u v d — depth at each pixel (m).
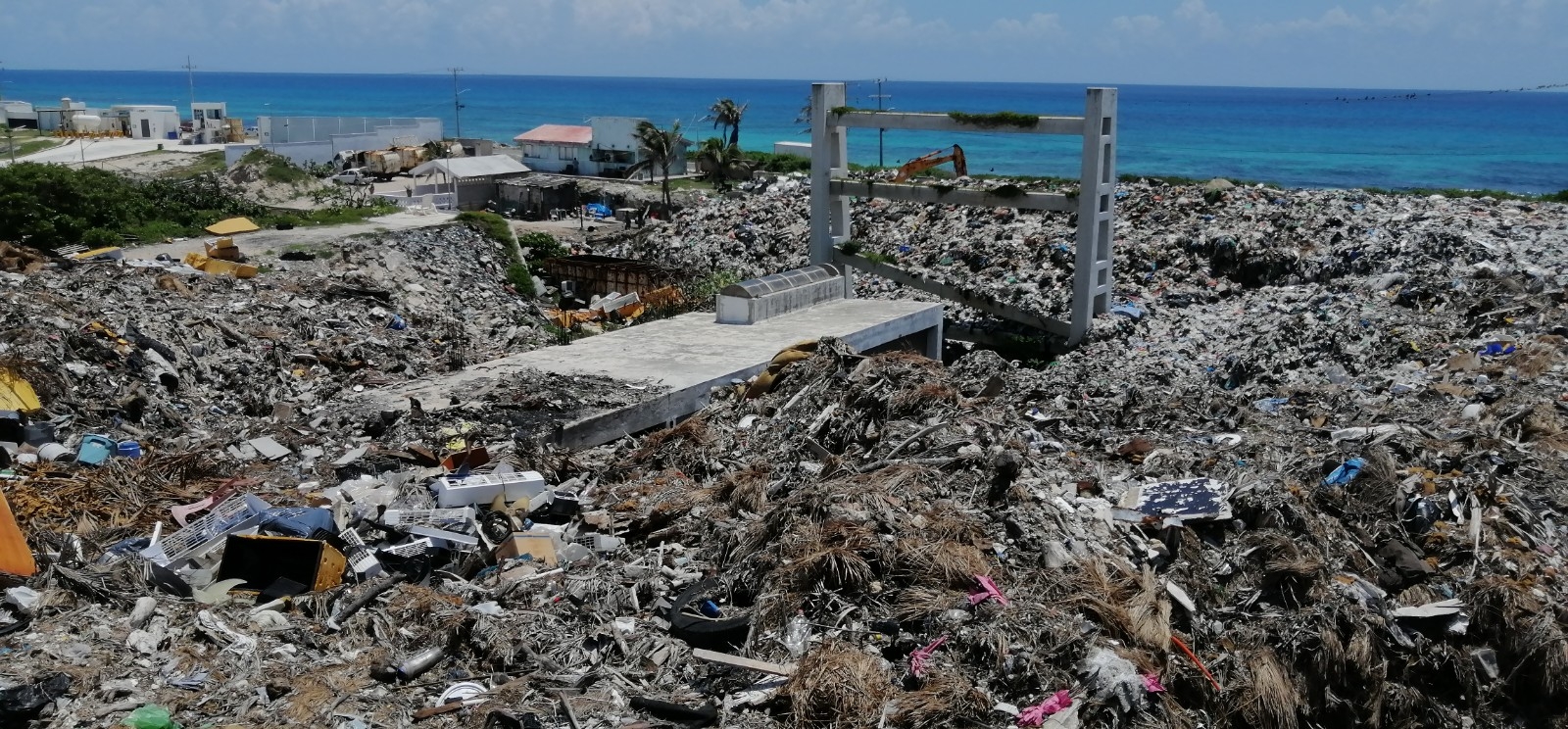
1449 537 17.44
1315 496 17.84
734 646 14.41
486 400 25.66
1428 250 41.78
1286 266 44.91
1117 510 17.25
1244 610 15.70
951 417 20.78
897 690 13.11
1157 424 23.23
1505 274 37.09
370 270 45.47
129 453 21.05
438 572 16.27
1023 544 16.20
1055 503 17.27
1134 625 14.52
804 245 55.84
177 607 14.48
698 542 17.41
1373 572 16.53
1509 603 15.70
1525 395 24.70
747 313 34.16
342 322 36.50
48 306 28.56
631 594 15.37
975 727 12.69
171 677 12.84
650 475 21.30
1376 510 17.91
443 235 52.50
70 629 13.72
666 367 28.73
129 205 49.81
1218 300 44.59
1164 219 50.97
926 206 56.94
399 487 19.69
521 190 77.56
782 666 13.71
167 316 31.55
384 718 12.41
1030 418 22.38
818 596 14.88
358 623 14.43
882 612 14.66
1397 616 15.71
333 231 50.47
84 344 26.28
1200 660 14.62
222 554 15.76
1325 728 14.73
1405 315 36.47
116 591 14.56
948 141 179.25
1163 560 16.38
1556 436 21.75
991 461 18.05
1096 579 15.26
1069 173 135.12
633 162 90.44
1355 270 43.06
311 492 19.58
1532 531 17.92
